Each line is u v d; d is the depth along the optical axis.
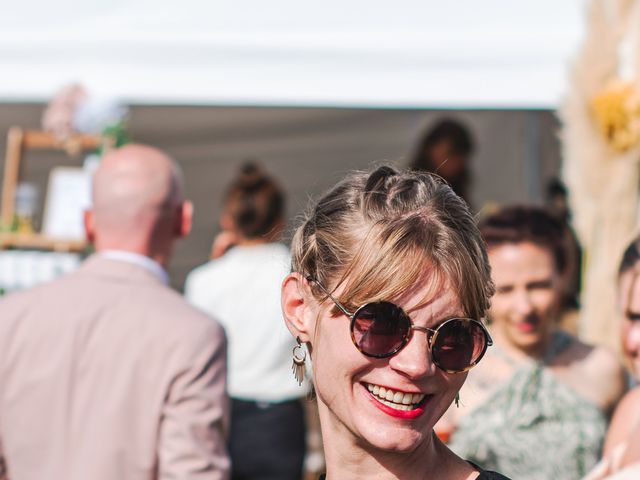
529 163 6.12
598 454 2.52
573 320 3.49
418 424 1.29
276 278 4.05
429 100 5.17
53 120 4.71
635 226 3.69
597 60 3.79
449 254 1.25
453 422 2.59
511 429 2.53
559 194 4.71
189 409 2.35
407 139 6.46
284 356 4.06
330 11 5.19
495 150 6.19
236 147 6.53
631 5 3.79
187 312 2.47
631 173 3.69
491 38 5.11
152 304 2.46
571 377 2.63
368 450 1.34
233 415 4.04
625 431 2.17
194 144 6.51
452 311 1.26
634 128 3.64
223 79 5.22
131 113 6.45
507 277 2.60
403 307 1.25
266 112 6.51
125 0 5.23
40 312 2.44
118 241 2.58
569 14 5.11
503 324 2.63
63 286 2.51
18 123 6.26
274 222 4.11
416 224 1.25
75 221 4.52
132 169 2.63
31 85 5.22
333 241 1.30
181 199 2.73
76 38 5.22
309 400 1.52
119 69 5.21
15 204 4.66
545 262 2.61
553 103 5.11
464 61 5.13
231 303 4.05
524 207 2.74
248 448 4.01
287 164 6.51
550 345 2.68
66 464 2.35
